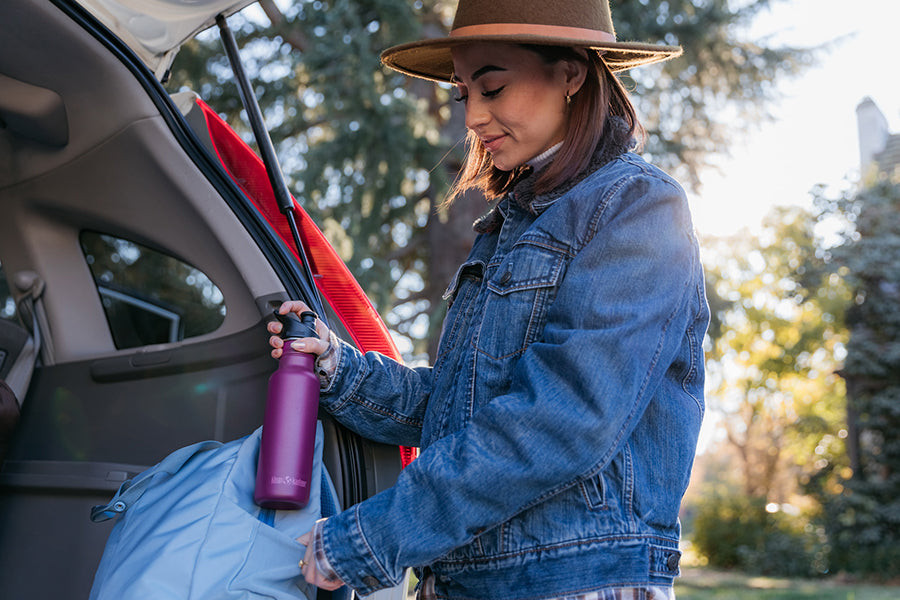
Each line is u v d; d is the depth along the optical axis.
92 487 1.68
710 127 11.56
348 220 10.27
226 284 1.74
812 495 13.03
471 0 1.31
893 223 13.61
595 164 1.29
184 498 1.30
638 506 1.17
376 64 9.52
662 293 1.16
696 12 10.90
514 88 1.27
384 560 1.15
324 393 1.48
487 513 1.12
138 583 1.21
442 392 1.33
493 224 1.42
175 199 1.72
